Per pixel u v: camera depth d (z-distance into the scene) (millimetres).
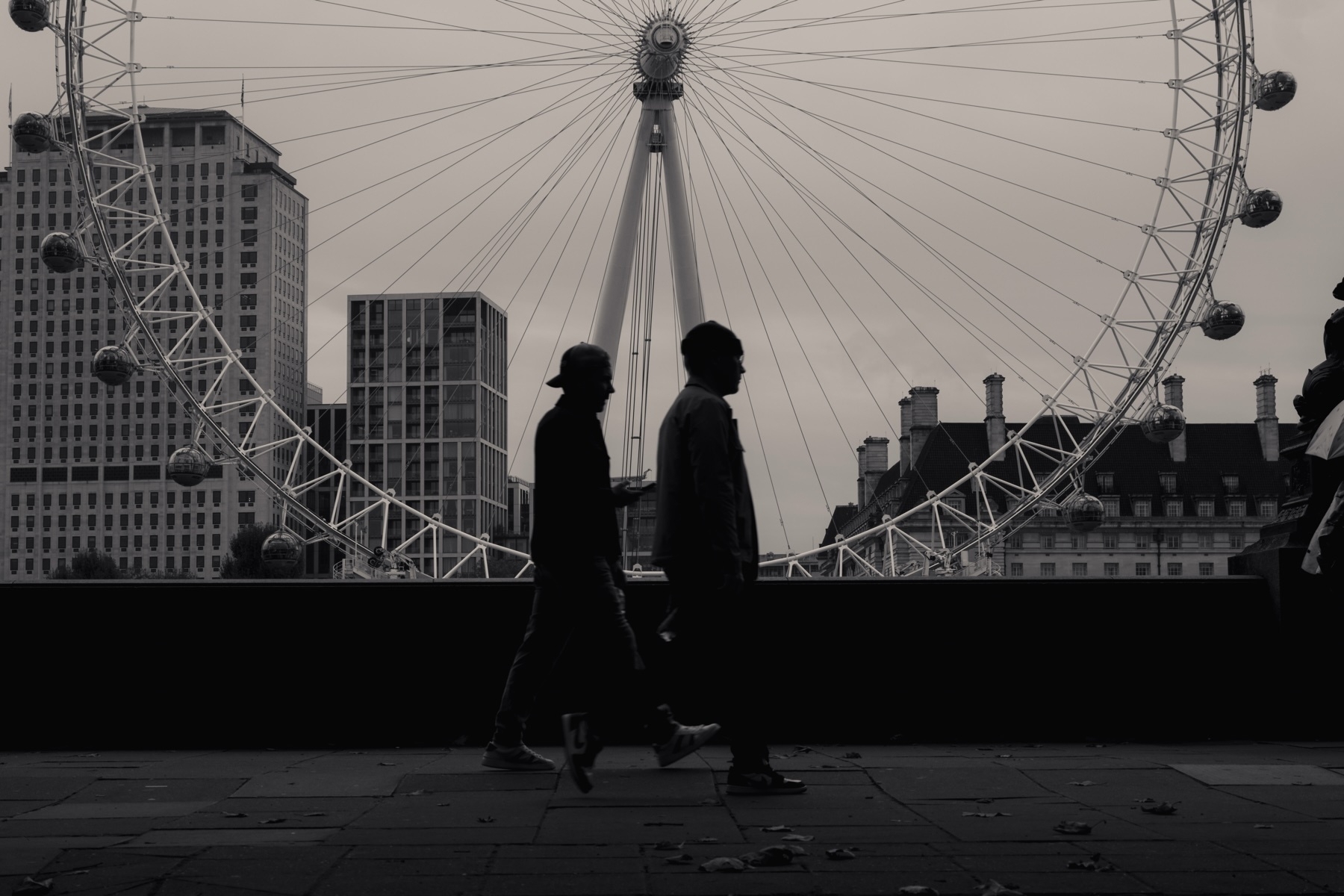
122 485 196375
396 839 6184
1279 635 10586
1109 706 10648
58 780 8203
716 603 7508
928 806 7176
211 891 5105
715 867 5461
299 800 7484
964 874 5375
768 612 10625
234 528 193125
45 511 196750
